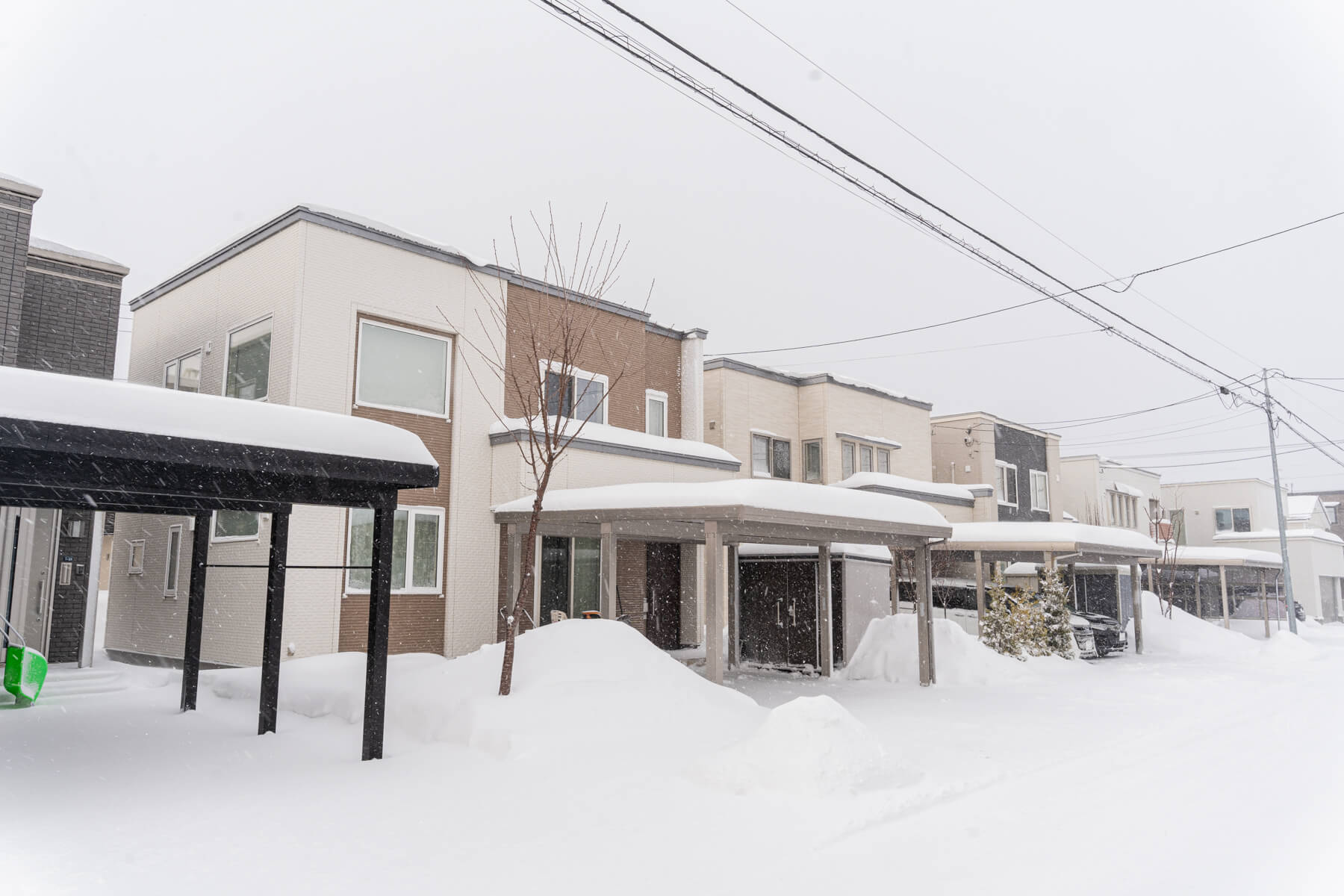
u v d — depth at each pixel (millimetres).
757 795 6590
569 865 5098
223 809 6262
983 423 29797
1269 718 11344
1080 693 13930
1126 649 23234
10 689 10828
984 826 6027
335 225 13211
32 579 13680
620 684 9156
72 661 14016
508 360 15516
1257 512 45094
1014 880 4926
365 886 4754
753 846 5461
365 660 11336
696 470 17094
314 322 12898
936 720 10891
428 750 8250
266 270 13445
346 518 12977
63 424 5969
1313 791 7160
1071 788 7191
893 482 22656
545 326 16203
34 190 12289
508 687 8922
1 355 11930
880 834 5785
